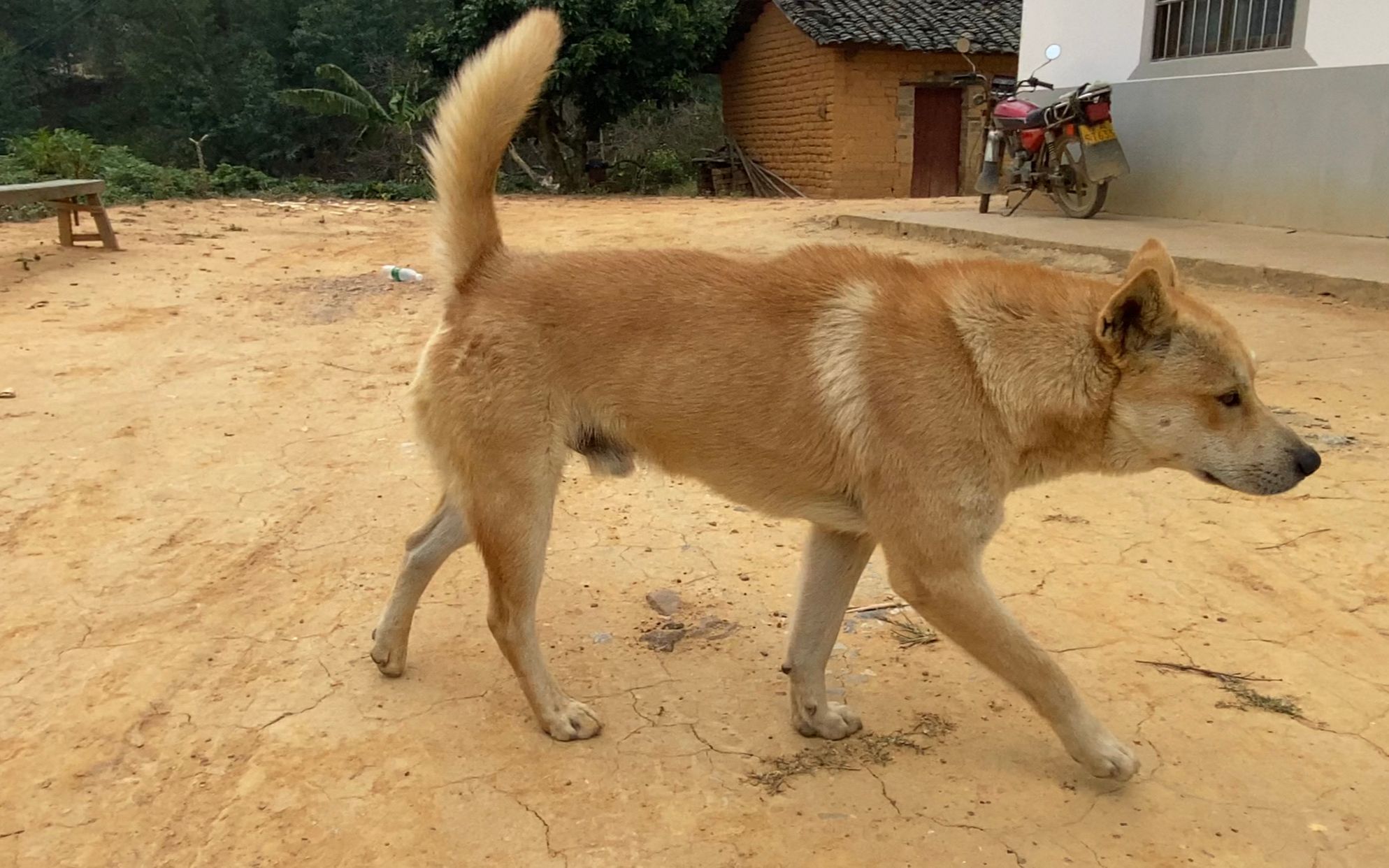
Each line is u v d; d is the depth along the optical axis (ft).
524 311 10.64
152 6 112.06
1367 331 24.25
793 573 14.37
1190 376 9.65
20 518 15.85
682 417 10.39
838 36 68.49
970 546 9.53
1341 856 8.89
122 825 9.46
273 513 16.24
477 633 12.93
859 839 9.18
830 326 10.05
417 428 11.21
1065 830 9.27
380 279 34.55
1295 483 9.84
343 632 12.84
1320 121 35.37
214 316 29.07
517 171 85.05
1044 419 9.69
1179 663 11.78
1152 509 15.83
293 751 10.49
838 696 11.46
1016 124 44.01
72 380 22.71
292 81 113.29
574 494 17.07
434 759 10.38
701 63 82.07
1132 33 42.11
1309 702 11.00
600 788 9.93
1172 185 41.37
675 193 79.30
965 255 35.63
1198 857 8.91
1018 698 11.43
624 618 13.21
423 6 115.55
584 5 72.23
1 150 115.34
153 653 12.28
